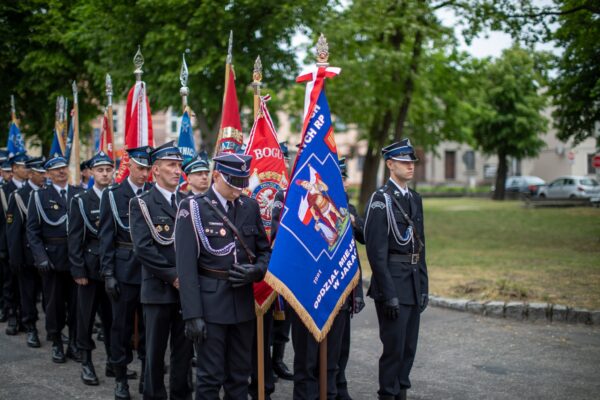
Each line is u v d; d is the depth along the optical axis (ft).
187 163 21.03
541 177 160.97
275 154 20.04
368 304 32.60
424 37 59.93
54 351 22.97
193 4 42.42
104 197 19.15
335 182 16.40
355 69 56.18
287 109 75.25
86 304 20.52
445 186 165.17
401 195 17.51
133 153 19.17
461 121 85.15
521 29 53.88
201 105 47.42
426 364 22.30
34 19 61.16
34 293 25.52
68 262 22.90
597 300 29.99
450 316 29.32
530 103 117.19
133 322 19.21
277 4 44.21
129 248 19.06
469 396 18.92
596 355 23.15
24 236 25.40
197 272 14.64
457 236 59.26
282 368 21.48
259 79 20.51
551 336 25.81
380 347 24.75
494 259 43.52
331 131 16.44
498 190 122.83
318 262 15.80
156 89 45.96
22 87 61.00
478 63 72.59
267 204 19.74
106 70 48.42
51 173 23.85
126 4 44.52
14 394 19.12
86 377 20.21
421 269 17.83
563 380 20.33
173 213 17.30
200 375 14.57
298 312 15.31
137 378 21.12
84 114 65.87
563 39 55.93
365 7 54.24
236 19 44.34
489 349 24.04
